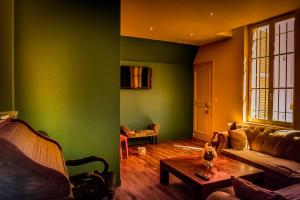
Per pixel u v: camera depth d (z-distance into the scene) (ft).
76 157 9.81
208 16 12.28
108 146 10.46
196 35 16.63
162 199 9.34
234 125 14.82
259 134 12.98
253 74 15.89
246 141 13.07
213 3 10.52
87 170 10.02
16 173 3.46
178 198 9.43
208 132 20.15
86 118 9.98
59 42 9.36
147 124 20.07
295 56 12.79
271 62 14.53
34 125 9.06
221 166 9.81
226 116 17.89
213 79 19.24
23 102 8.86
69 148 9.68
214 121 19.25
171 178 11.59
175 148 18.15
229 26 14.25
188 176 8.69
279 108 14.14
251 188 4.90
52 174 3.69
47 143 6.03
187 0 10.18
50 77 9.26
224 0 10.21
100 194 6.45
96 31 10.03
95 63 10.07
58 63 9.37
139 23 13.58
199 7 11.00
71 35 9.56
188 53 20.89
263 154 11.98
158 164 14.01
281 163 10.31
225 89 17.94
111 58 10.41
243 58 16.19
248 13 11.87
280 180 9.46
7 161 3.43
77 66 9.72
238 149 12.84
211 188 8.05
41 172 3.62
